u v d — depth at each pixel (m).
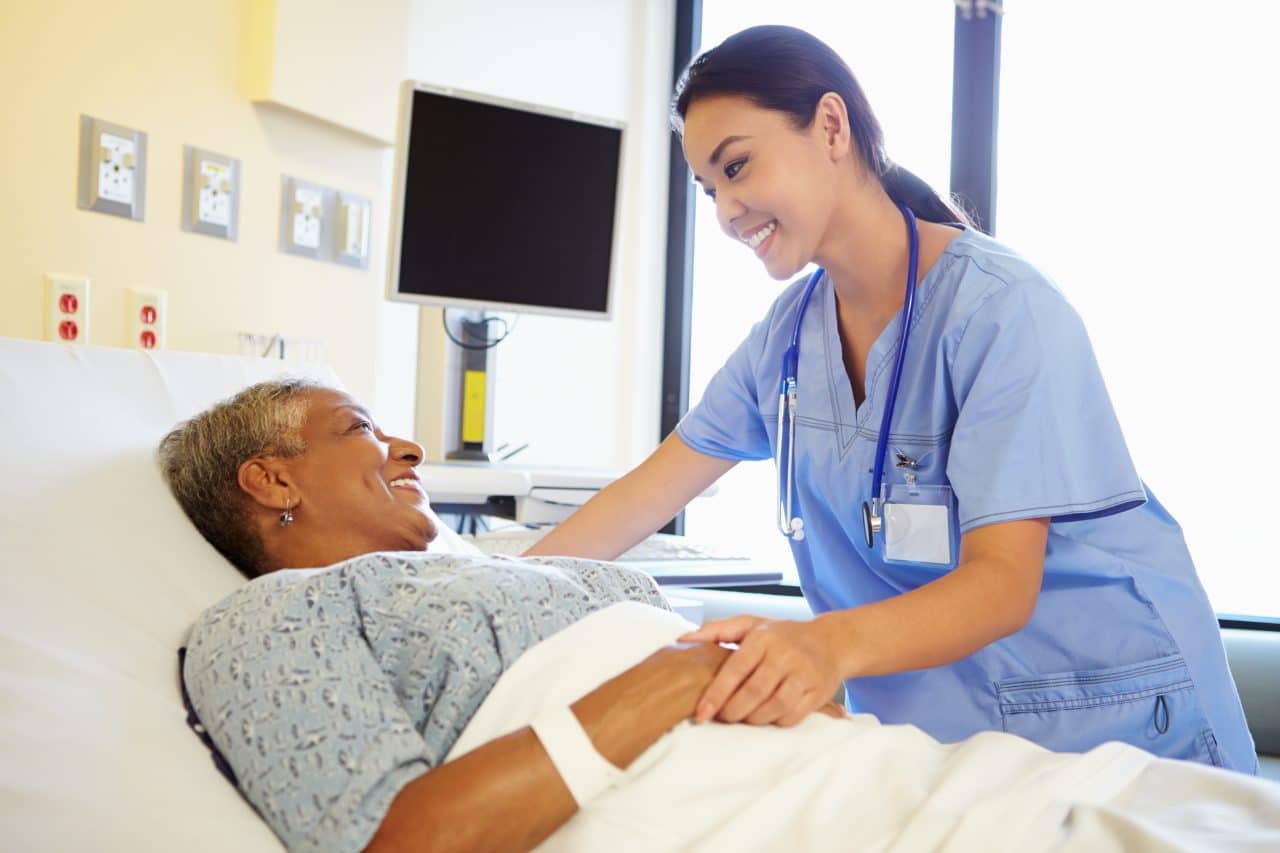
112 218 1.85
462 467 2.21
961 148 2.93
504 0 3.11
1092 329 2.74
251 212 2.10
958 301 1.26
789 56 1.24
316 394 1.31
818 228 1.29
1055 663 1.31
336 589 1.04
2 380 1.29
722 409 1.58
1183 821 0.92
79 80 1.79
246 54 2.07
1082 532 1.30
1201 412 2.62
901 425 1.33
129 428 1.38
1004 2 2.89
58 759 0.90
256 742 0.93
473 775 0.88
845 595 1.47
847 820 0.96
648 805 0.95
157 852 0.86
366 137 2.33
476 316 2.58
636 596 1.27
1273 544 2.55
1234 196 2.58
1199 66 2.62
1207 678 1.33
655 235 3.54
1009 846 0.88
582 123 2.51
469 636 1.03
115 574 1.17
